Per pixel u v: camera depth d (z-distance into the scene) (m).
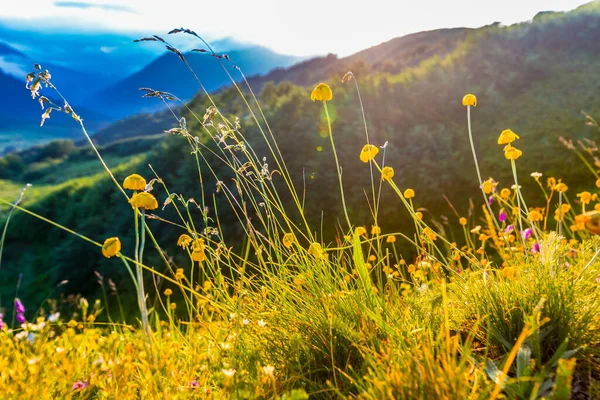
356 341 1.90
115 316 18.94
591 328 1.86
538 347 1.65
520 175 18.86
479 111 21.72
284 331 2.10
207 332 2.33
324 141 20.14
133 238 22.47
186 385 1.83
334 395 1.73
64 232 32.78
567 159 18.25
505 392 1.55
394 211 18.52
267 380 1.65
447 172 19.09
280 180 19.98
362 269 2.04
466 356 1.45
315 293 2.12
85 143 147.00
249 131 21.98
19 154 103.88
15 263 33.66
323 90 2.09
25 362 2.06
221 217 19.61
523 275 2.15
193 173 21.12
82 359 2.26
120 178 27.53
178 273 2.25
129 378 1.94
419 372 1.42
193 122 23.53
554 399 1.30
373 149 2.35
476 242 5.64
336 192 19.16
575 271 2.20
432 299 1.90
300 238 9.90
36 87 1.65
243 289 2.26
